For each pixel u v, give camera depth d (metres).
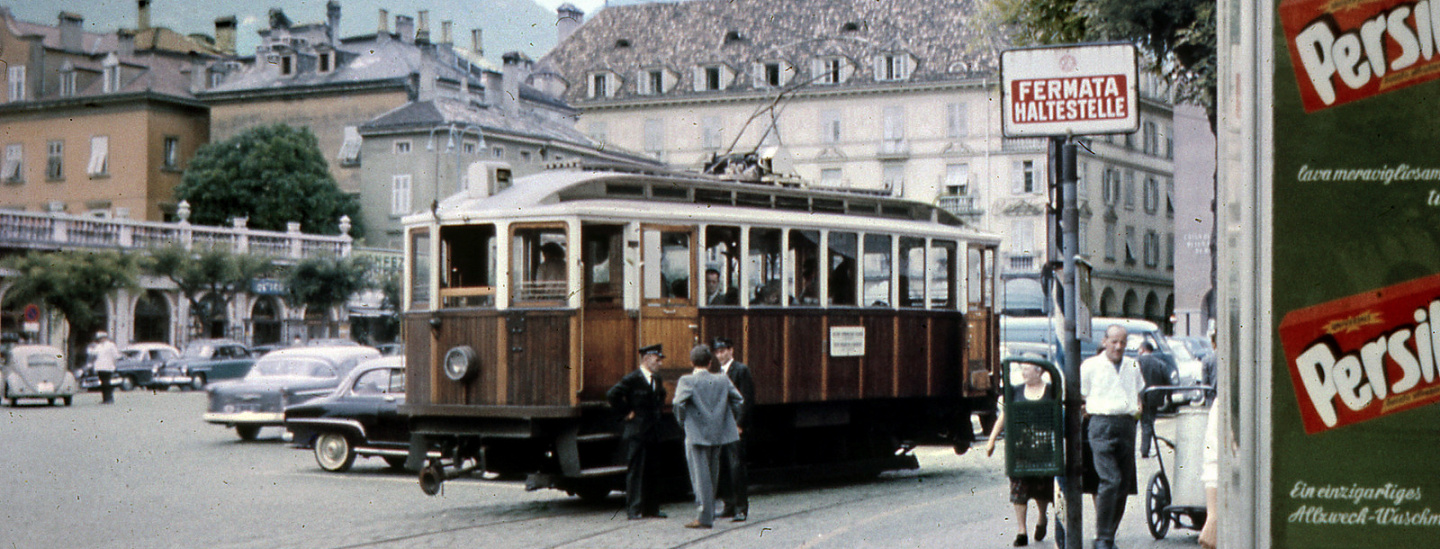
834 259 16.98
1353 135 4.58
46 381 36.81
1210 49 23.64
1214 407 8.18
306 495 16.47
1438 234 4.55
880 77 79.12
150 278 56.59
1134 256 78.62
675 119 85.06
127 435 26.48
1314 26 4.59
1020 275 39.72
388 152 71.06
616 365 14.73
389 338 61.59
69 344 53.06
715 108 84.19
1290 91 4.60
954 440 19.27
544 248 14.65
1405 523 4.56
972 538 12.09
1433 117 4.55
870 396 17.33
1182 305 33.00
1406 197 4.56
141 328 56.69
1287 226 4.60
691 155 84.56
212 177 69.38
